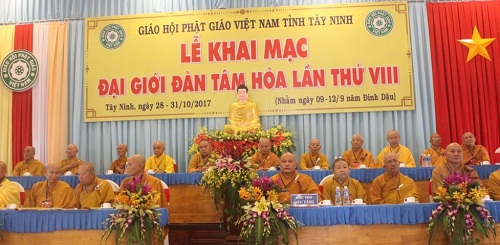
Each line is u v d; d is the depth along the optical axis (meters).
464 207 5.51
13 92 11.61
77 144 11.27
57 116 11.38
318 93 11.01
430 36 11.12
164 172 9.16
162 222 6.05
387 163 7.22
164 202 7.28
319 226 5.73
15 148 11.43
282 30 11.21
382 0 11.19
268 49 11.18
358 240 5.70
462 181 5.70
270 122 11.04
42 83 11.55
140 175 7.25
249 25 11.27
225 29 11.30
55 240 5.89
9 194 7.39
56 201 7.25
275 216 5.68
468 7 11.18
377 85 10.94
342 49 11.06
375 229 5.71
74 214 5.88
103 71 11.36
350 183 7.26
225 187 7.25
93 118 11.27
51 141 11.33
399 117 10.95
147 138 11.20
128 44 11.39
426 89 10.96
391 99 10.90
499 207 5.65
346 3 11.16
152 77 11.28
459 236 5.48
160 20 11.41
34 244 5.91
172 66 11.28
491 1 11.22
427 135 10.84
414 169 8.36
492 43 11.05
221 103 11.14
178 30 11.38
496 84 10.92
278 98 11.05
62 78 11.51
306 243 5.72
